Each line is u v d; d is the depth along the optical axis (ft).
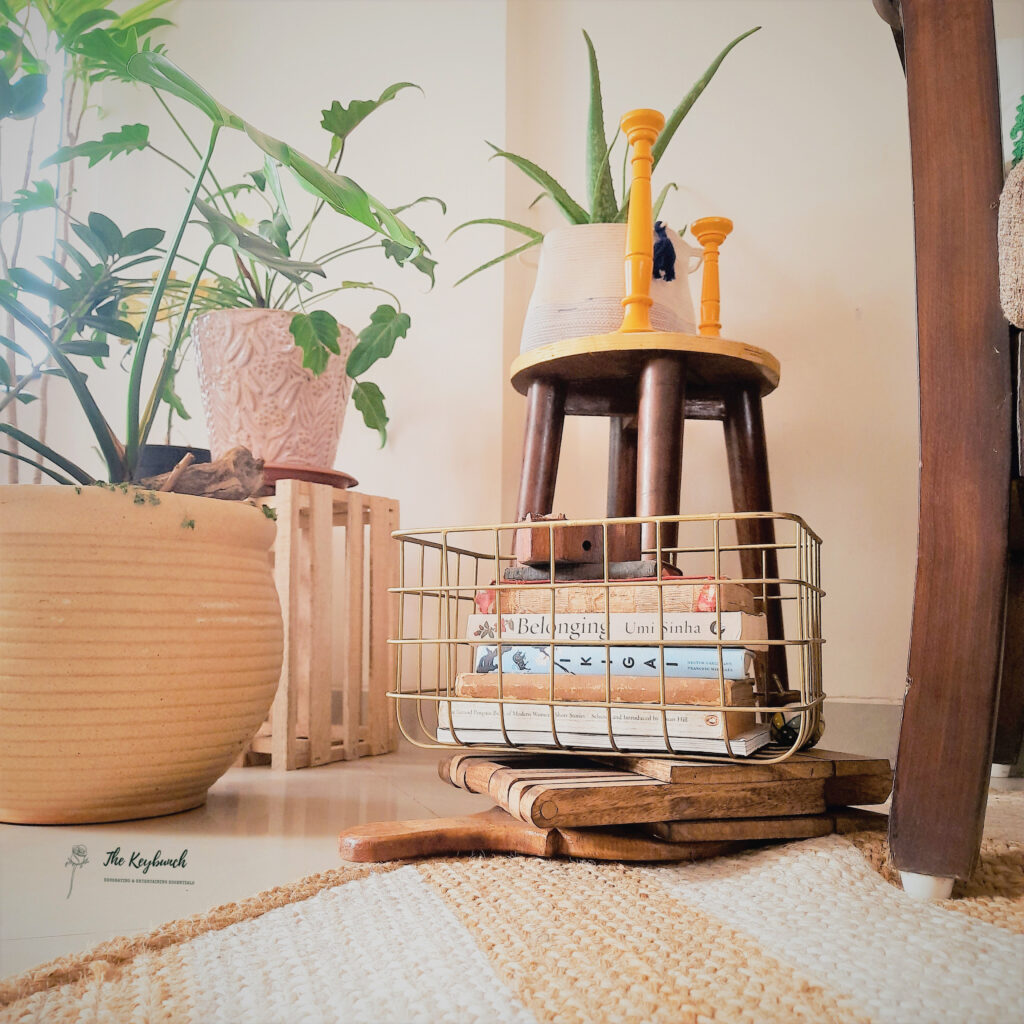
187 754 2.94
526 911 1.95
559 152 5.74
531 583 2.95
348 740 4.61
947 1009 1.44
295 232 5.98
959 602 2.01
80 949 1.78
